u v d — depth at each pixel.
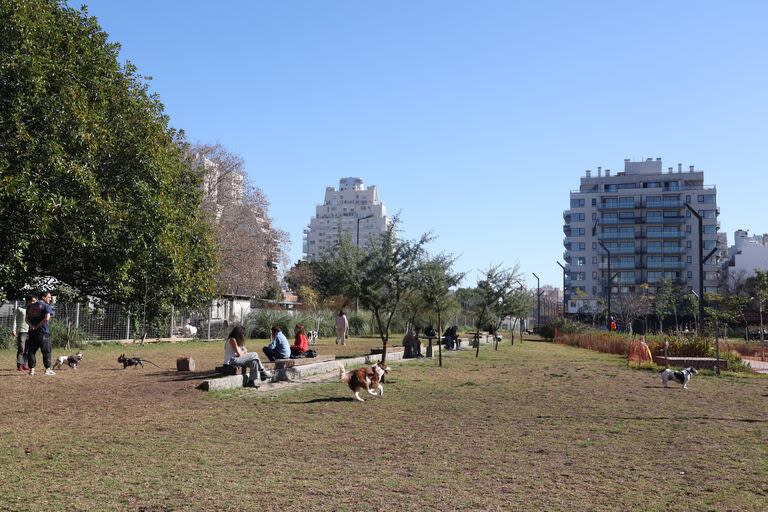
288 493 5.91
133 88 17.67
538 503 5.67
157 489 6.00
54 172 12.80
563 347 38.62
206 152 51.12
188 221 19.05
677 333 30.36
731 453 7.80
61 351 24.11
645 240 120.25
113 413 10.24
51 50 14.45
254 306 59.28
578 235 123.94
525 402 12.23
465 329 61.28
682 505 5.64
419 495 5.88
